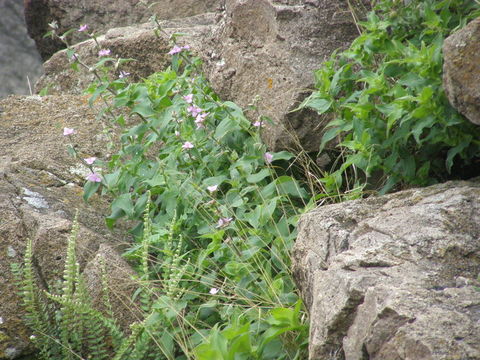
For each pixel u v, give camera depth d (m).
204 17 12.96
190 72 9.23
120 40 11.79
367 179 7.84
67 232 7.38
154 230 7.29
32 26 15.67
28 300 6.78
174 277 6.71
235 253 6.69
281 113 7.77
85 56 12.77
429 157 6.97
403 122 6.56
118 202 7.73
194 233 7.61
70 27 14.80
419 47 7.07
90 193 7.58
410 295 4.65
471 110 5.73
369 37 6.96
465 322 4.38
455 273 4.96
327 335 4.94
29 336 6.92
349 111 7.11
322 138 7.46
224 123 7.70
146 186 7.99
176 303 6.54
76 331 6.82
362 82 7.63
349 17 8.22
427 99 6.16
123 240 8.09
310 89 7.76
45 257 7.25
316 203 7.27
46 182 8.58
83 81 12.84
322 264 5.62
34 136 9.54
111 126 9.23
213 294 6.56
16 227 7.41
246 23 8.62
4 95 26.55
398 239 5.35
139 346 6.57
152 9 14.27
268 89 8.09
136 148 8.12
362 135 6.78
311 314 5.25
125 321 6.93
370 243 5.37
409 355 4.29
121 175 8.02
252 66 8.38
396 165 6.91
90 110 10.12
